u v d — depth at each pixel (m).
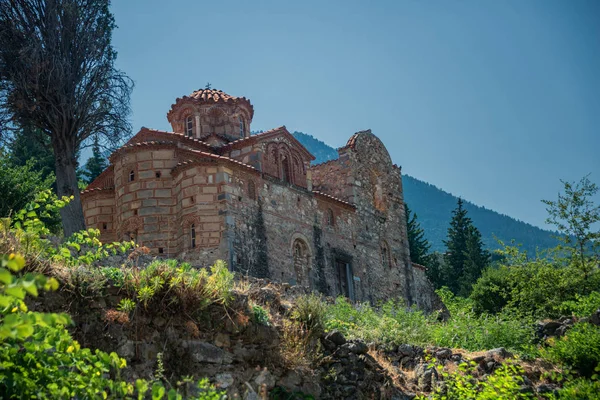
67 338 11.63
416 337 25.02
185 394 15.26
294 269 37.47
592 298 28.69
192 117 41.72
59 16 34.34
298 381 17.77
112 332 14.93
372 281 44.09
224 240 33.22
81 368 11.65
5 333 9.09
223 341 16.70
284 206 37.88
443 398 19.41
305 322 19.42
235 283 21.97
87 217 37.66
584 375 22.20
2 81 33.38
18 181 42.25
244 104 42.88
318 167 46.47
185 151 35.53
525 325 26.78
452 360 22.59
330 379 18.91
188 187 34.00
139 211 34.53
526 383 21.45
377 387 19.92
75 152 34.78
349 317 25.73
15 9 33.69
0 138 34.12
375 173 47.88
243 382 16.56
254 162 37.41
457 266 69.69
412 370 22.30
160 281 15.98
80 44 34.81
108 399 12.48
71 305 14.66
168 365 15.41
